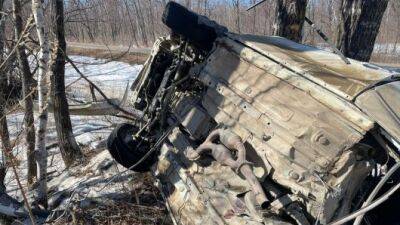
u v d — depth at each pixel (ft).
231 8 76.64
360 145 11.82
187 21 17.06
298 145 12.42
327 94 12.68
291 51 15.75
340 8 23.71
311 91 13.01
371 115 11.87
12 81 24.06
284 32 23.16
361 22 22.98
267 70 14.47
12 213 18.10
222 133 14.05
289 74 13.79
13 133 25.29
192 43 17.65
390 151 11.82
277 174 12.55
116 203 19.04
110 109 29.30
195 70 17.04
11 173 22.81
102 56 66.59
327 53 16.19
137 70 53.88
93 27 80.02
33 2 17.35
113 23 75.56
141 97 20.10
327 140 12.07
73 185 21.50
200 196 14.87
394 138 11.51
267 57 14.90
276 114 13.30
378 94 12.31
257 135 13.43
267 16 62.28
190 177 15.69
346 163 11.76
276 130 13.05
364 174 12.16
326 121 12.32
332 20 57.67
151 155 19.26
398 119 11.83
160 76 19.47
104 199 19.47
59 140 24.98
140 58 64.69
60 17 22.70
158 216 18.37
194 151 15.25
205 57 17.61
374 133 11.84
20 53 20.99
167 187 17.24
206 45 17.47
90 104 29.45
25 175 22.67
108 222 18.01
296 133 12.57
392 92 12.50
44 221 18.04
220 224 13.62
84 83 43.29
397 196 13.93
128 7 95.04
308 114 12.67
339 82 12.94
